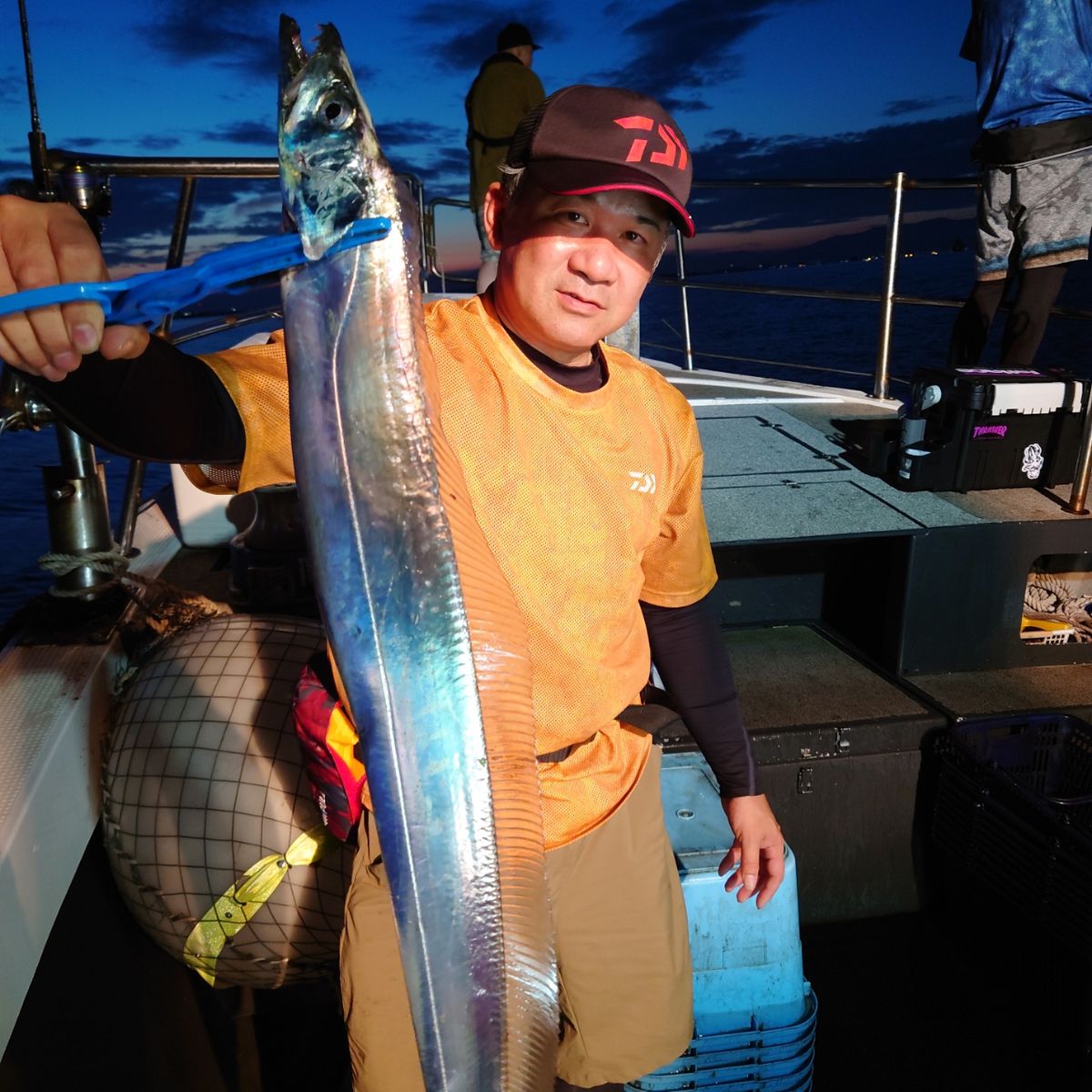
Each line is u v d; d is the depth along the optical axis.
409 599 0.91
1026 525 2.67
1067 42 3.49
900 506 2.88
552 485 1.34
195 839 1.67
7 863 1.40
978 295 4.07
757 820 1.76
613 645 1.47
